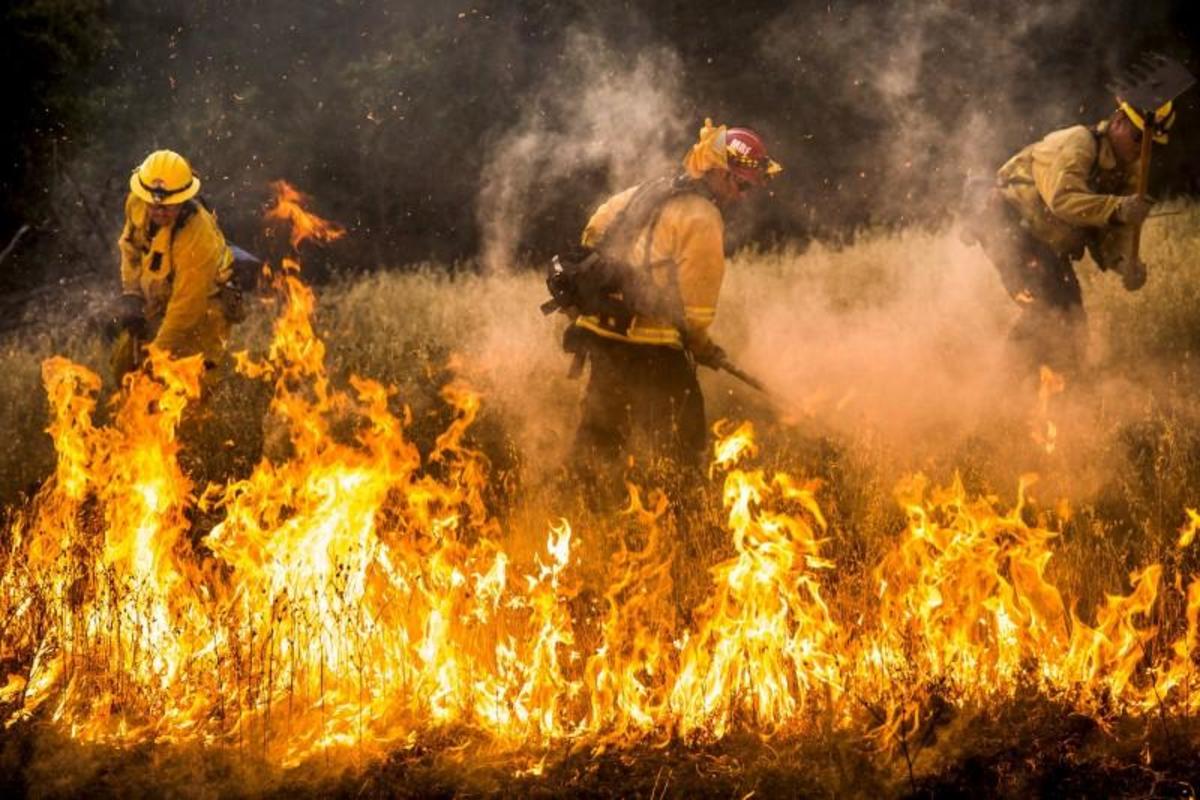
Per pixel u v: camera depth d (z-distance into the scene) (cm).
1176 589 480
